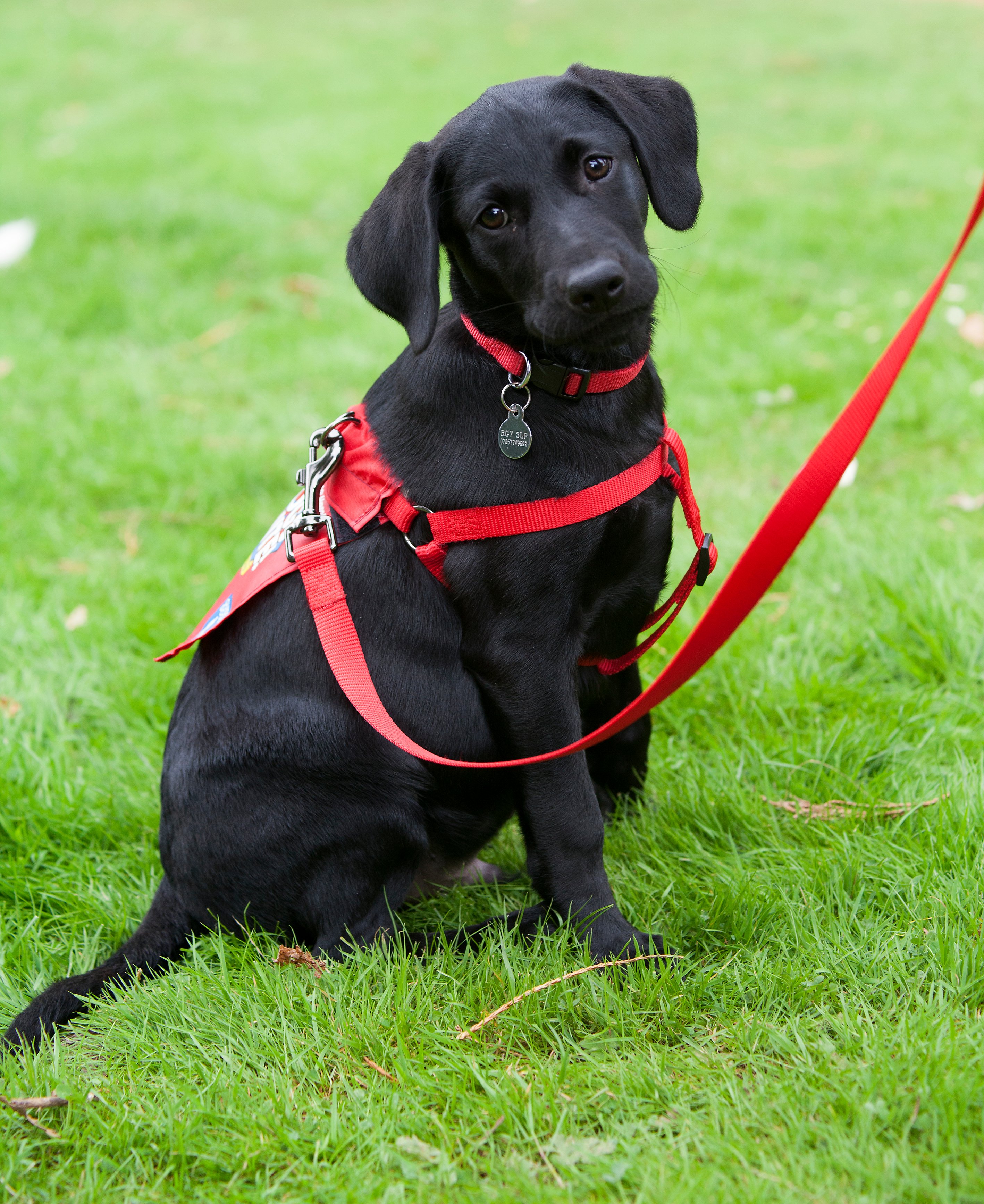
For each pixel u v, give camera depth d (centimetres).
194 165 859
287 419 465
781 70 1087
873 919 206
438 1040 187
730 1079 172
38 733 293
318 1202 162
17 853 257
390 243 198
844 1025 179
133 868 252
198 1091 182
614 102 198
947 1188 146
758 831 236
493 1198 156
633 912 219
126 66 1261
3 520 397
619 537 200
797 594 326
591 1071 178
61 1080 184
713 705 288
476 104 200
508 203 193
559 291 182
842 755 257
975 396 424
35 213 723
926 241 619
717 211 698
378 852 211
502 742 209
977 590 307
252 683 215
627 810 249
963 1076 162
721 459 416
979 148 801
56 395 488
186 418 473
